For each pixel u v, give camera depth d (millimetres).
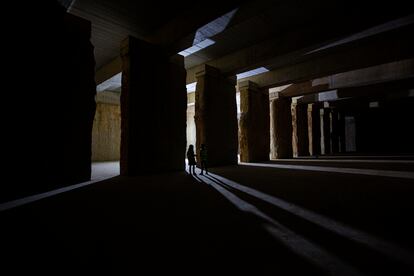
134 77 11734
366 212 5090
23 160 7641
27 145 7770
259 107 20859
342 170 12852
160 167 12617
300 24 12539
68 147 9016
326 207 5551
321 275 2684
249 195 6938
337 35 11641
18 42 7684
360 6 10547
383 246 3422
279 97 23859
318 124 31672
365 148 39688
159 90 12891
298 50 13188
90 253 3301
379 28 13117
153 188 8133
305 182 9094
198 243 3625
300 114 28078
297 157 25328
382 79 18484
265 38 14086
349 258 3082
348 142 40906
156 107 12672
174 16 11617
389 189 7523
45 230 4207
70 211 5395
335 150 35969
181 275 2725
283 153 23719
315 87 21953
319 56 17141
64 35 9094
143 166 11828
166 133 13070
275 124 23672
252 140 19609
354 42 14938
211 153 15633
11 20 7535
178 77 14023
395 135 37656
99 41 14375
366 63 15359
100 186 8547
